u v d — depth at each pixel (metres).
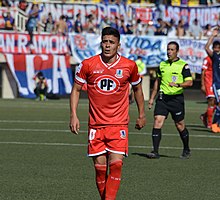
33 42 44.31
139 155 18.36
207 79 25.86
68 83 44.62
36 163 16.53
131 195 12.77
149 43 45.38
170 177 14.84
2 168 15.70
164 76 17.97
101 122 11.20
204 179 14.67
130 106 39.88
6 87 44.94
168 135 23.73
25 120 28.28
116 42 11.12
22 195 12.62
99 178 11.32
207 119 26.52
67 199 12.31
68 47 44.66
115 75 11.16
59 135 22.86
